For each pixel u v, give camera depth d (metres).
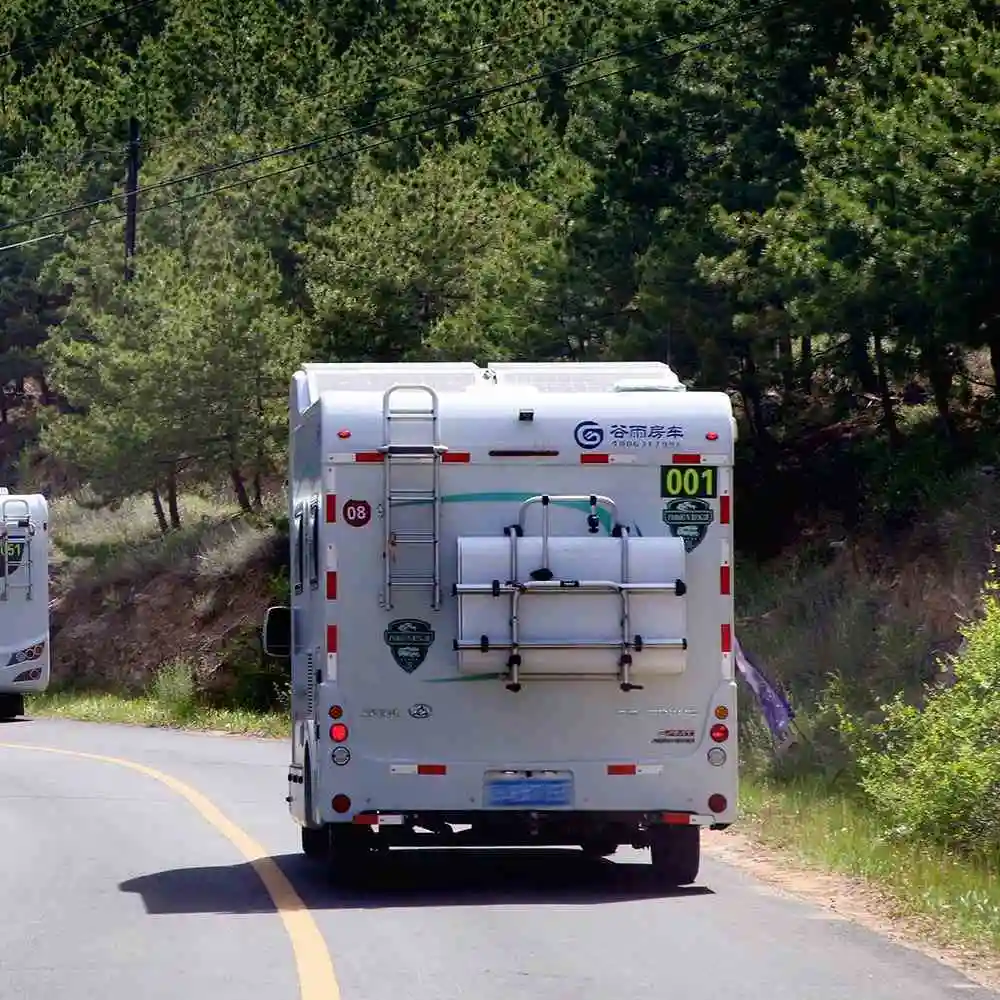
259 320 155.38
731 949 40.22
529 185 161.50
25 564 139.88
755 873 54.00
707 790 48.56
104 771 92.25
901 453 99.56
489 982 36.72
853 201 89.25
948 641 79.50
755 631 94.44
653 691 48.59
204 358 155.88
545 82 169.62
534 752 48.41
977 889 46.59
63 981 37.72
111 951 41.38
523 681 48.19
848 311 94.19
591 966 38.34
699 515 48.91
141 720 135.25
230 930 44.00
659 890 50.34
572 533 48.34
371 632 48.25
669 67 114.00
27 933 44.22
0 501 140.50
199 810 73.50
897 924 43.94
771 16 108.81
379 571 48.28
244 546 154.62
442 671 48.25
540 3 188.25
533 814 48.28
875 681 79.00
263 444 156.88
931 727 58.44
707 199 110.44
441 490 48.38
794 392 119.69
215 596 151.75
